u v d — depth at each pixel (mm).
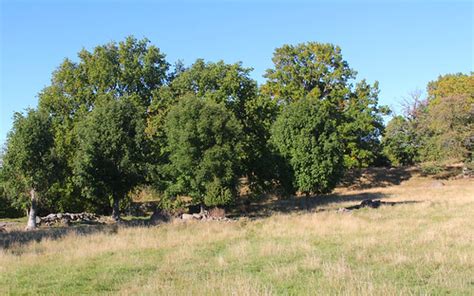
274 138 30875
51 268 12625
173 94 36344
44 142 26438
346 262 11781
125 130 27625
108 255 14547
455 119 46188
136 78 39875
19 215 37219
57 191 33812
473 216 21297
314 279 10094
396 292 8484
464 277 9859
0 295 9727
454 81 59438
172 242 16703
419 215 22703
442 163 49062
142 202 41344
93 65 38688
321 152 29234
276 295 8836
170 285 10102
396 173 53000
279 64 48406
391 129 57594
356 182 50781
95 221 28812
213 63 36844
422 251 13094
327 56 47750
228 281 9961
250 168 32781
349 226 19125
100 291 10016
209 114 26625
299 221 21734
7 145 26344
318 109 29812
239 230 19750
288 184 30188
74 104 38000
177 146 26719
